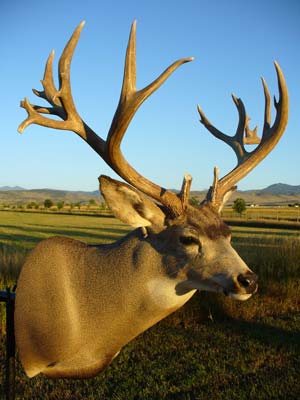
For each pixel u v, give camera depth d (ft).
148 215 10.89
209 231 10.66
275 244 37.96
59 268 11.35
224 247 10.61
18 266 27.86
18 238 83.87
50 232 101.71
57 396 16.69
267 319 25.89
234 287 10.09
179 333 23.31
